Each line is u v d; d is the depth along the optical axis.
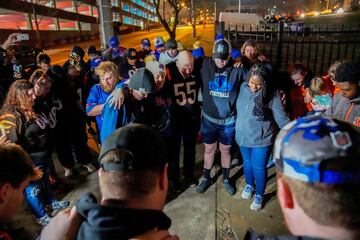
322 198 0.62
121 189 0.84
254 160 2.88
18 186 1.43
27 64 8.16
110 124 2.43
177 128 3.22
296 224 0.68
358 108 2.21
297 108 3.24
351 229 0.62
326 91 2.99
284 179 0.69
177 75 3.07
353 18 35.84
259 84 2.58
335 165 0.61
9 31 25.52
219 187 3.44
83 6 48.38
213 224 2.85
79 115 3.71
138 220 0.79
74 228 0.98
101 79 3.18
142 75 2.36
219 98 2.98
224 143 3.15
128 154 0.85
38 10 33.12
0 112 2.60
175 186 3.39
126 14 66.38
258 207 3.00
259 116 2.68
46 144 2.75
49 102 2.99
